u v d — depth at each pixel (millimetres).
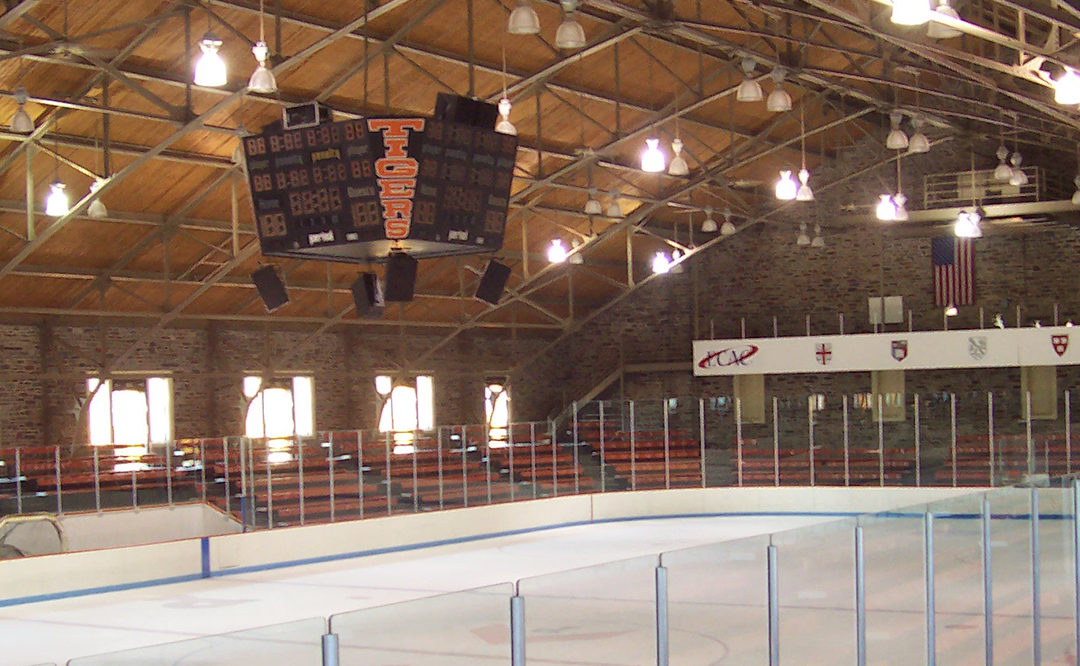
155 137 21344
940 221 33531
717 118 28984
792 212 35844
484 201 16172
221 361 28953
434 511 24969
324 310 30844
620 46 23719
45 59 17594
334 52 20641
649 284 37594
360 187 15352
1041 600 10609
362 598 18484
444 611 6418
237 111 21672
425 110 23531
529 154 26562
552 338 37844
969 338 31594
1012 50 21750
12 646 15344
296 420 30750
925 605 9203
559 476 28141
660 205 30344
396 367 32969
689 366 36469
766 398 36406
